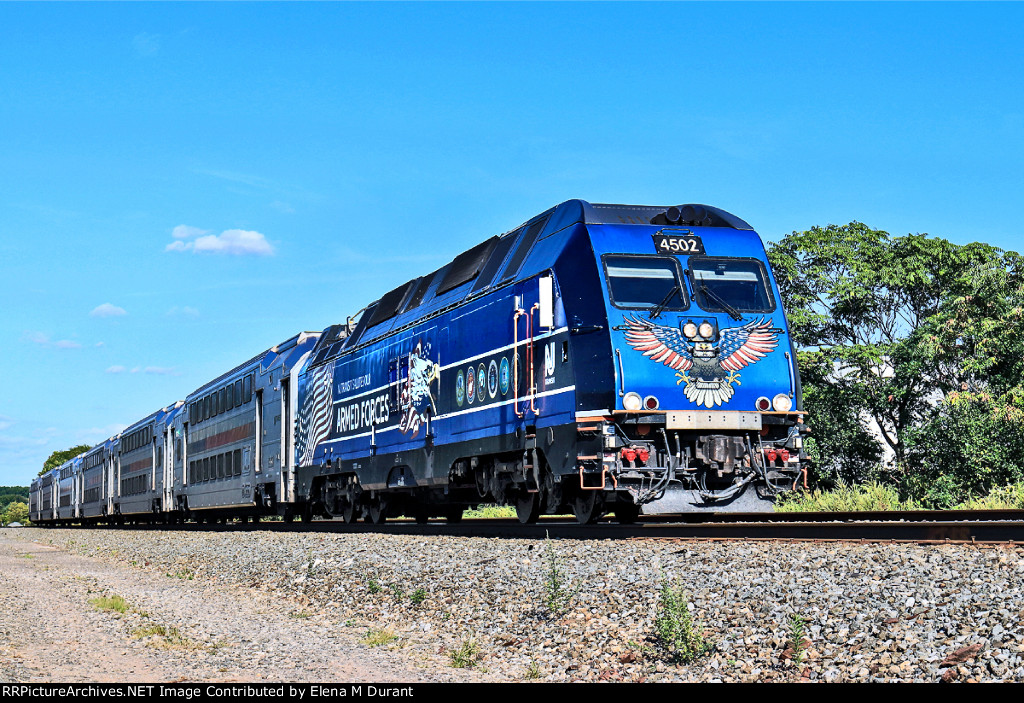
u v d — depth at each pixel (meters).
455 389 18.36
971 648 7.14
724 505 14.47
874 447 27.78
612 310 14.41
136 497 43.88
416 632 11.41
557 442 15.02
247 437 30.02
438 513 24.09
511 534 16.44
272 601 15.11
